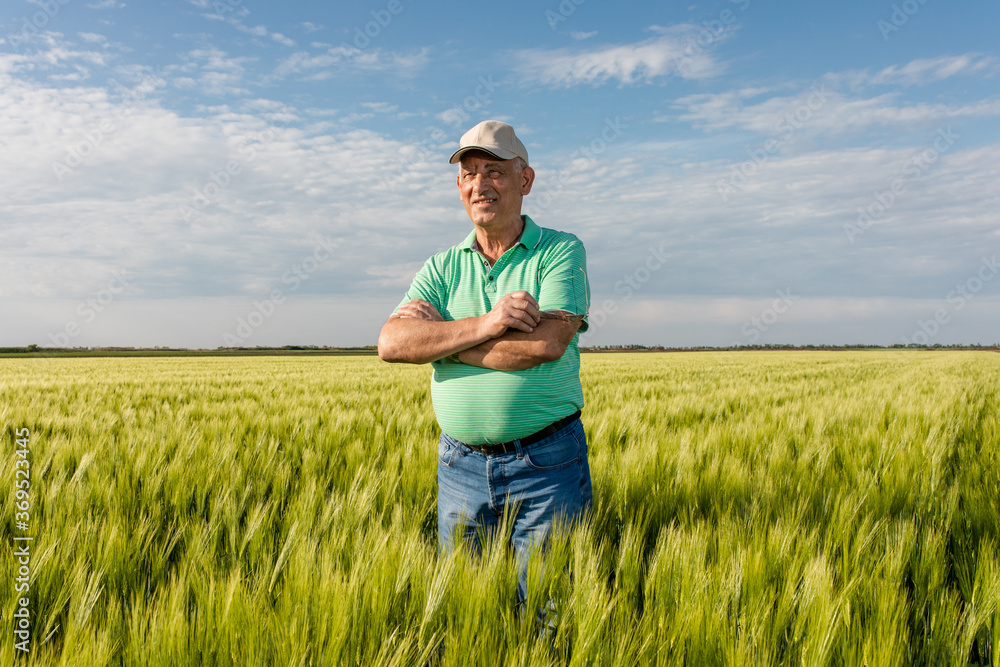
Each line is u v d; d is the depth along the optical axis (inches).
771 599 68.4
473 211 68.1
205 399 335.3
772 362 1106.7
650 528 103.8
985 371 774.5
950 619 70.8
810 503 111.7
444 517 73.4
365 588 65.7
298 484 131.1
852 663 61.6
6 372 743.1
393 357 66.7
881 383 485.4
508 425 63.7
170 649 57.8
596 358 1424.7
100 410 279.9
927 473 129.3
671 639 60.9
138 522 103.7
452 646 57.7
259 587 69.4
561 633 61.8
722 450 158.9
